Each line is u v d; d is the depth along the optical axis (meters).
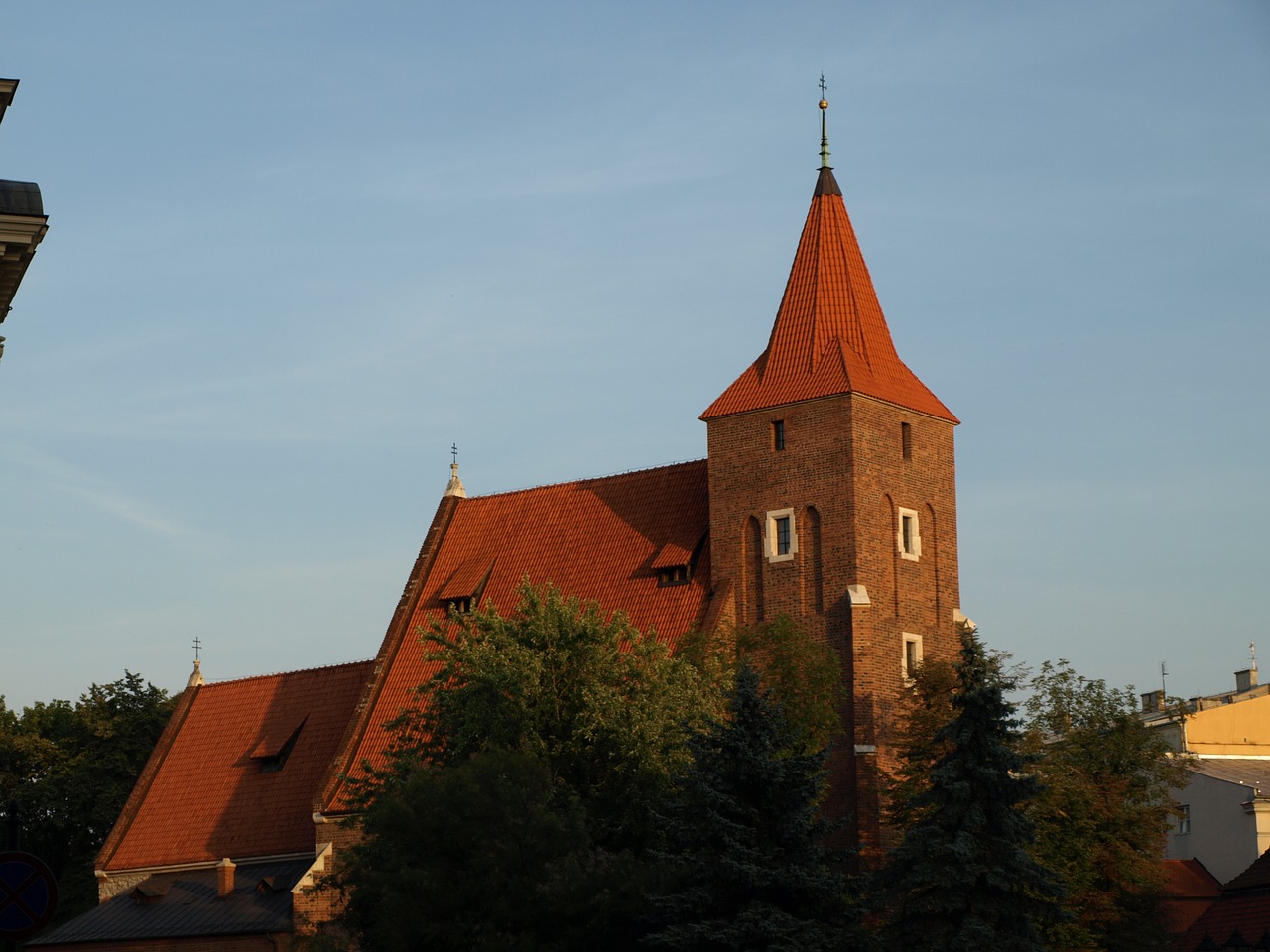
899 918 59.06
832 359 80.62
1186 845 104.31
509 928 58.22
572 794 61.94
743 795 57.16
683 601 81.06
